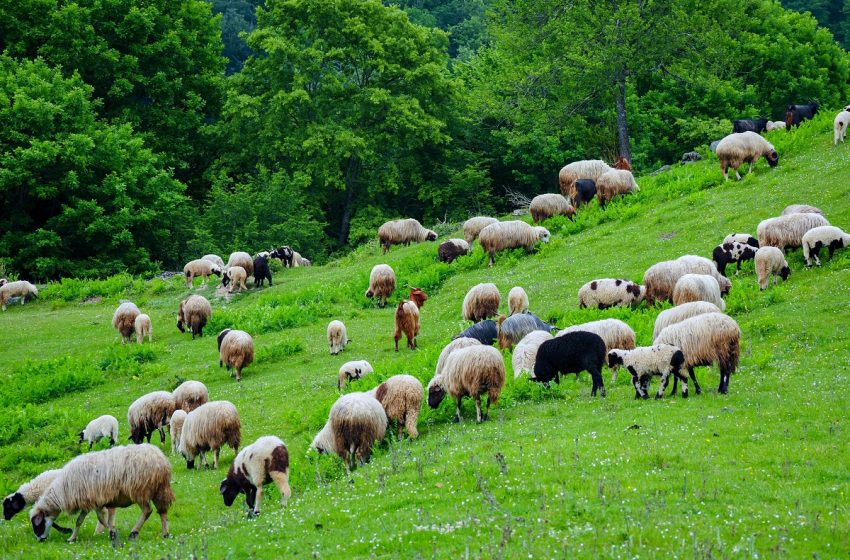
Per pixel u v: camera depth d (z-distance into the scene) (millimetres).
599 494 10594
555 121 50406
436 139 54000
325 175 53125
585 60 45469
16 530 13688
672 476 11250
